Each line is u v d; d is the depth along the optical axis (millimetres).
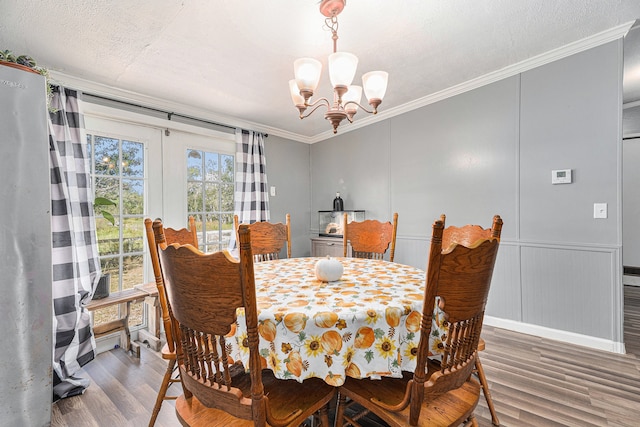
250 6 1595
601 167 2121
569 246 2262
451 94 2869
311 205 4395
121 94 2525
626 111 3889
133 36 1818
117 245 2529
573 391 1684
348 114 1813
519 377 1827
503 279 2586
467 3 1652
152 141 2775
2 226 1217
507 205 2559
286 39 1910
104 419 1536
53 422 1511
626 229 3973
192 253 796
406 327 1081
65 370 1815
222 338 825
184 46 1949
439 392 897
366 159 3705
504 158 2564
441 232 782
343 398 1156
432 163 3061
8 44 1828
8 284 1233
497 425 1426
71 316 1930
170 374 1393
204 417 971
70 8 1551
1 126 1217
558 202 2307
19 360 1263
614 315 2100
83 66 2129
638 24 1947
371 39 1955
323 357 987
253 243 2328
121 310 2316
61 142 2078
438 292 817
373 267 1795
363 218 3736
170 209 2891
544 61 2307
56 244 1912
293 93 1696
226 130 3361
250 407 812
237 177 3369
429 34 1933
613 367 1921
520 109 2465
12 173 1238
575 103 2211
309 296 1197
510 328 2545
